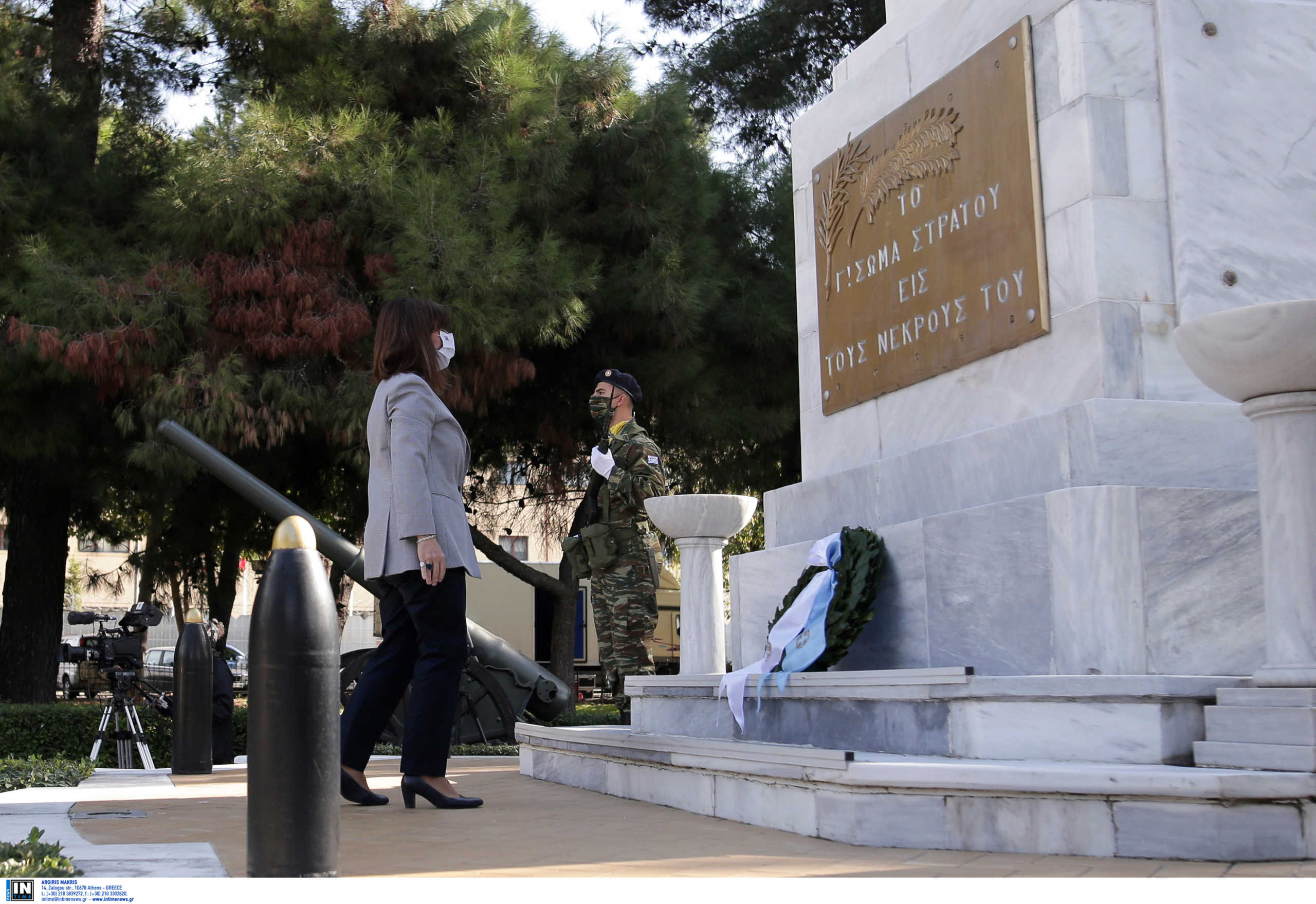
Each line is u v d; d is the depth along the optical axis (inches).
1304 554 133.6
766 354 613.9
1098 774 123.0
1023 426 181.5
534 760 250.1
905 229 221.8
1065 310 183.0
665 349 568.4
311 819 103.7
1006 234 194.7
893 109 230.2
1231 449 173.3
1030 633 167.8
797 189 265.7
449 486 177.2
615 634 290.7
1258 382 135.3
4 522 619.2
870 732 172.6
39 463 524.1
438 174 485.4
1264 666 134.7
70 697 985.5
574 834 151.3
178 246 482.0
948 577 185.3
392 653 182.2
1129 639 155.3
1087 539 159.0
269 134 466.0
